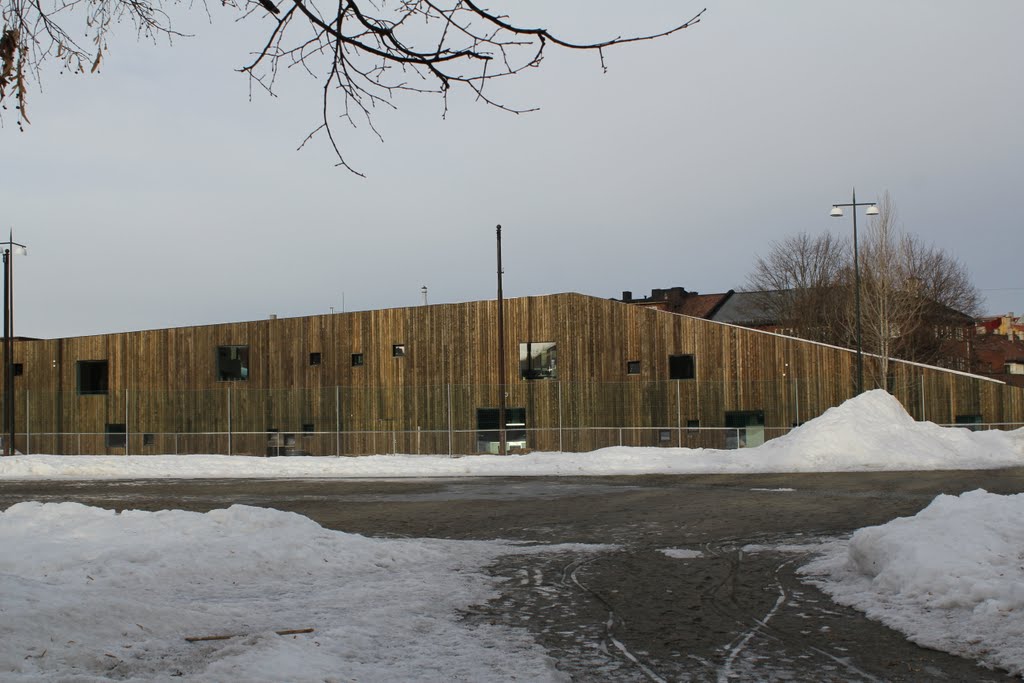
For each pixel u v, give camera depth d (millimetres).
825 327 60438
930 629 7180
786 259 67688
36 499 19766
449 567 10453
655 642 7082
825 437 27594
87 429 43156
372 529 14242
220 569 9500
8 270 37094
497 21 4371
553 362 38469
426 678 5828
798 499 17812
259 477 26281
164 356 43438
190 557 9664
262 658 5809
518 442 36688
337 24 4418
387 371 40375
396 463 28859
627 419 36594
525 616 7992
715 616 7996
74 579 8664
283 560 9961
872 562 9305
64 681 5039
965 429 30422
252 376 42375
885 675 6094
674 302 80438
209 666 5590
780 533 13273
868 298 45469
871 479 22234
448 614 7996
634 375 37562
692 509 16422
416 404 39000
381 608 8055
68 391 44125
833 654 6664
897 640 7023
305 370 41719
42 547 10234
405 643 6832
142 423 41656
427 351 39906
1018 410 34062
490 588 9273
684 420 36094
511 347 38969
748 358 36000
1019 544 8586
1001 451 27734
